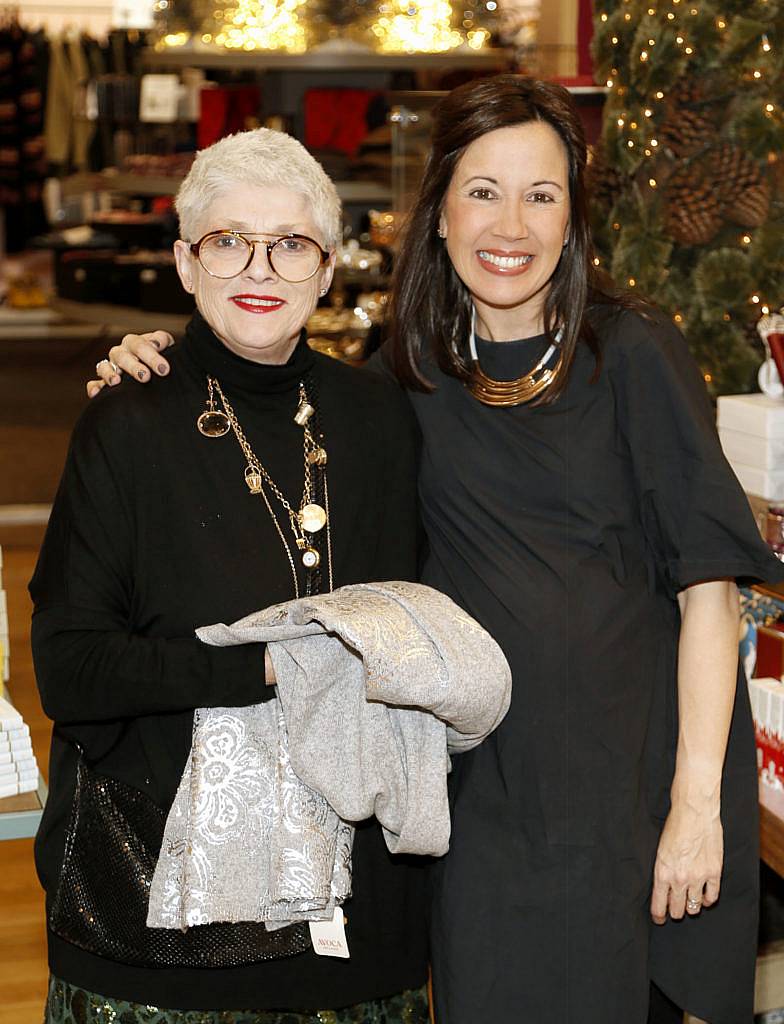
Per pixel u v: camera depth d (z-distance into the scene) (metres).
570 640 1.85
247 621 1.65
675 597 1.95
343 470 1.83
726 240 2.88
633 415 1.90
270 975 1.75
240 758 1.68
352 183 5.47
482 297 1.89
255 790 1.68
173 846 1.67
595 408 1.92
